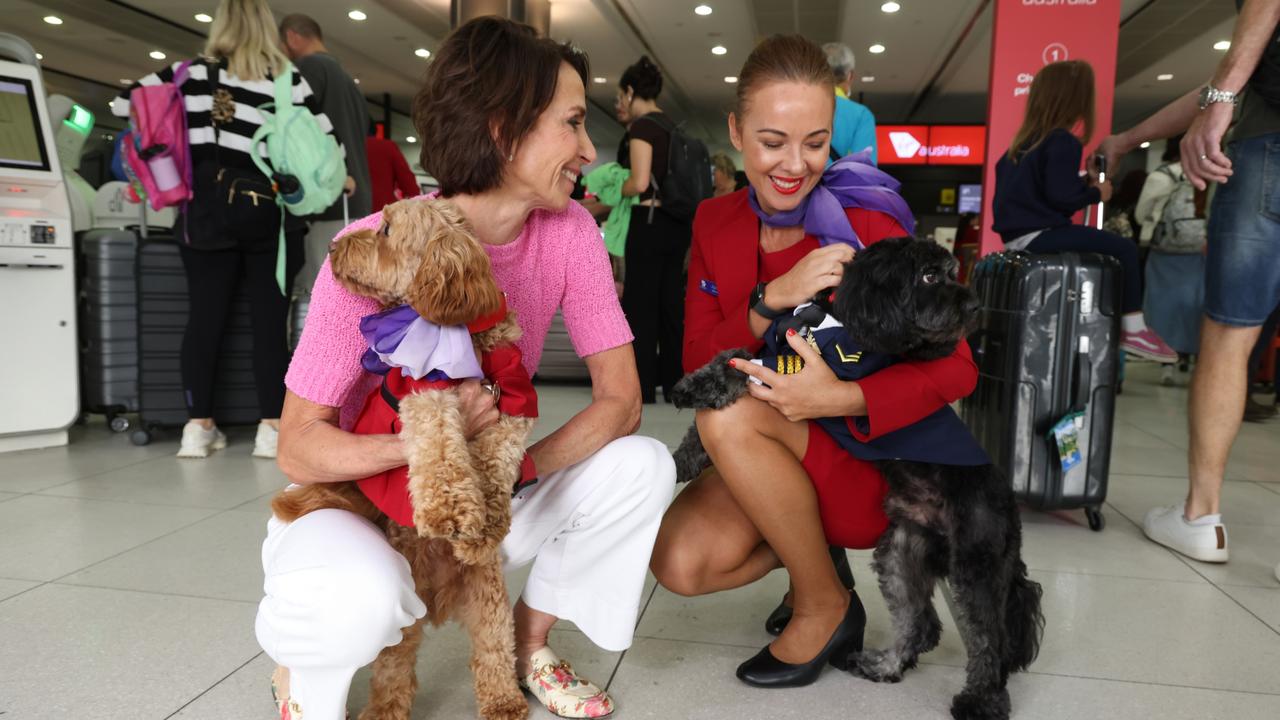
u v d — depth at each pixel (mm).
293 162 3424
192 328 3590
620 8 10195
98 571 2279
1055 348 2707
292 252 3643
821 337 1522
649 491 1493
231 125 3393
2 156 3623
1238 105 2482
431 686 1660
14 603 2053
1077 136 3096
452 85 1305
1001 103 4930
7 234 3617
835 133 3568
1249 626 2020
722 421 1544
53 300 3777
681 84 14289
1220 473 2516
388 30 11055
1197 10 9859
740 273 1794
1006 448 2787
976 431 2986
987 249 5023
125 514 2812
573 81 1350
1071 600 2184
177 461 3592
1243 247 2375
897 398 1479
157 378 3908
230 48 3402
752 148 1618
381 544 1266
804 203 1711
